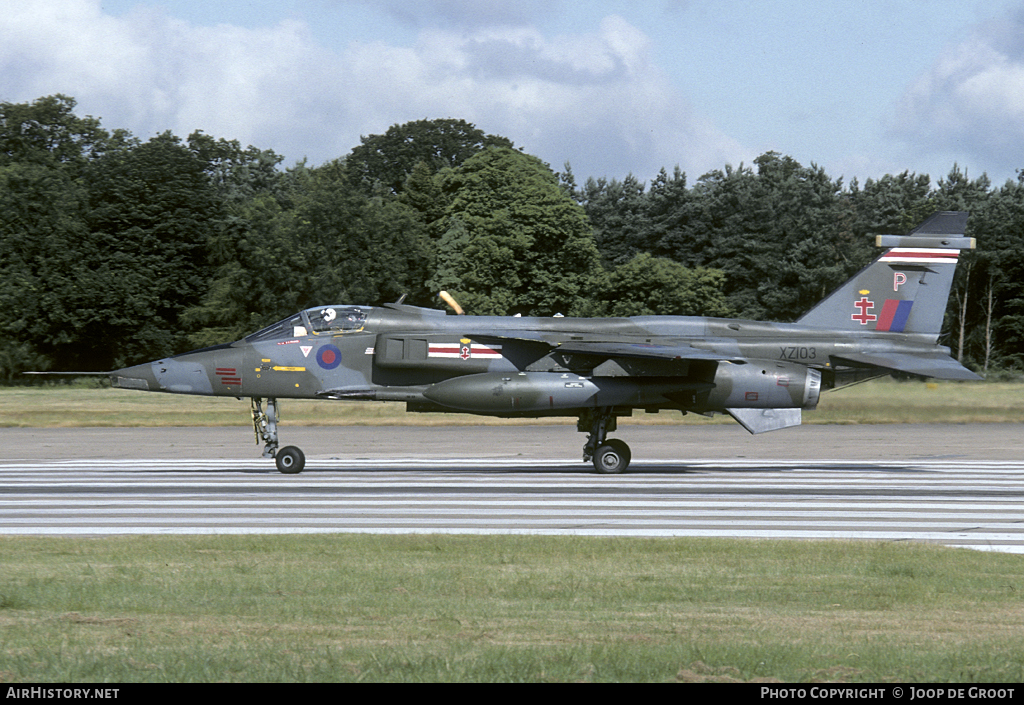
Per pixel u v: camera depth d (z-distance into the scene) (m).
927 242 62.81
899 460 68.88
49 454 74.12
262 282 182.88
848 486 53.50
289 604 23.64
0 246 183.88
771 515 42.38
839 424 103.44
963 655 19.08
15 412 115.25
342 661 18.22
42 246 185.88
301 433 93.62
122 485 53.72
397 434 92.25
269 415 60.28
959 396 106.94
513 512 43.16
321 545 33.03
